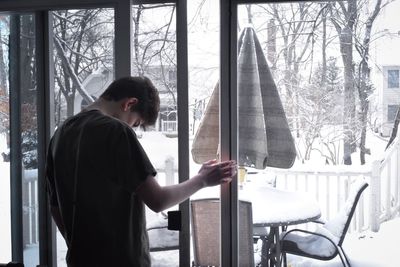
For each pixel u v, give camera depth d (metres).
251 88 1.84
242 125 1.85
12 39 1.99
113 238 1.28
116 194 1.27
